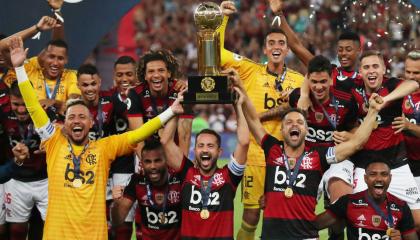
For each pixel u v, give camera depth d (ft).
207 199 50.88
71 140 51.26
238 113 50.83
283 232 50.72
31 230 60.90
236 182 51.26
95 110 58.03
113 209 53.06
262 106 60.23
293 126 50.55
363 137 50.47
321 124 56.03
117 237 58.54
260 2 144.25
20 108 56.03
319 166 51.01
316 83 54.65
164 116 50.24
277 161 51.44
